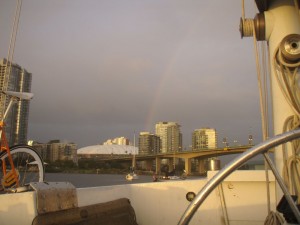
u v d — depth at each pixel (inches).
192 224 153.8
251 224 150.7
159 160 2785.4
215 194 154.6
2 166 215.6
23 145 225.5
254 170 150.9
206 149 2215.8
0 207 108.1
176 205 160.4
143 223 161.3
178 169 2615.7
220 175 66.2
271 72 132.6
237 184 153.4
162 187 162.9
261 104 135.9
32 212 113.3
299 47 119.0
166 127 5561.0
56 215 117.7
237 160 66.2
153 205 162.4
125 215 146.3
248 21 138.6
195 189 159.6
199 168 2311.8
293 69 121.9
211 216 153.3
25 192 113.8
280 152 119.3
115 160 3161.9
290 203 67.4
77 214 125.0
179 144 5452.8
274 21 132.9
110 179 2442.2
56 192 121.7
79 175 2637.8
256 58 136.9
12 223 109.6
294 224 80.4
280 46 121.3
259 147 66.2
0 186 209.9
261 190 151.8
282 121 124.0
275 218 106.5
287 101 121.3
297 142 114.1
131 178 2346.2
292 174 114.3
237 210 152.1
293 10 131.6
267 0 135.0
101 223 132.8
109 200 150.1
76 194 130.6
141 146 5132.9
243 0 142.9
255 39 136.6
